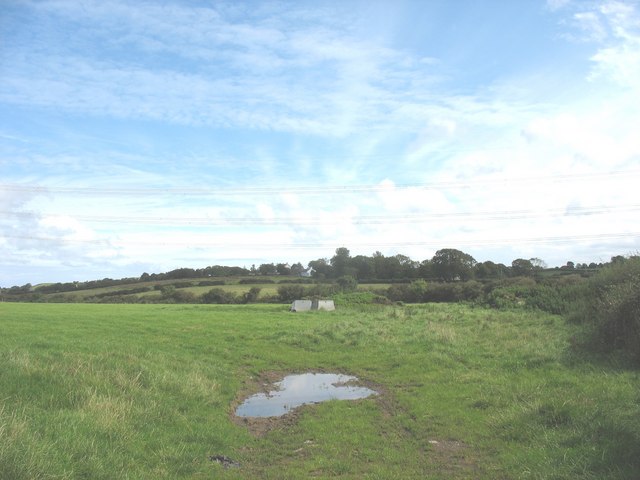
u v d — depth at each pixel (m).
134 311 36.44
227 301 64.62
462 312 31.92
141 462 8.56
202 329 25.83
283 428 11.50
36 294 75.88
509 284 43.19
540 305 29.94
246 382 16.53
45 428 8.42
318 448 9.85
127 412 10.45
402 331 24.88
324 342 23.11
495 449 9.21
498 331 22.67
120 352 15.52
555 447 8.56
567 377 13.41
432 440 10.02
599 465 7.50
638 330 14.02
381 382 15.95
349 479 8.14
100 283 86.69
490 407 11.73
